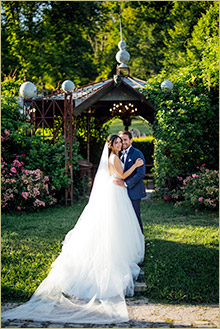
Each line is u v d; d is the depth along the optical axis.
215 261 5.46
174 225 7.46
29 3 22.34
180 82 10.34
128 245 5.18
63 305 4.39
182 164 10.42
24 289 4.75
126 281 4.72
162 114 10.07
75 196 10.66
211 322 3.98
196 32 16.86
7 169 9.15
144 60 25.27
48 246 6.18
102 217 5.16
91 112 13.58
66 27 23.42
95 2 26.05
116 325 3.92
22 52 21.92
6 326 3.86
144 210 9.19
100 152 15.05
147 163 18.41
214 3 15.88
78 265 4.97
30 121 10.79
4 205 8.62
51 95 11.24
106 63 28.17
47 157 9.90
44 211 9.14
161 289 4.79
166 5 24.78
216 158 10.41
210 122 10.30
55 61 22.16
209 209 8.76
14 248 6.05
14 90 11.76
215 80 9.93
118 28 28.16
